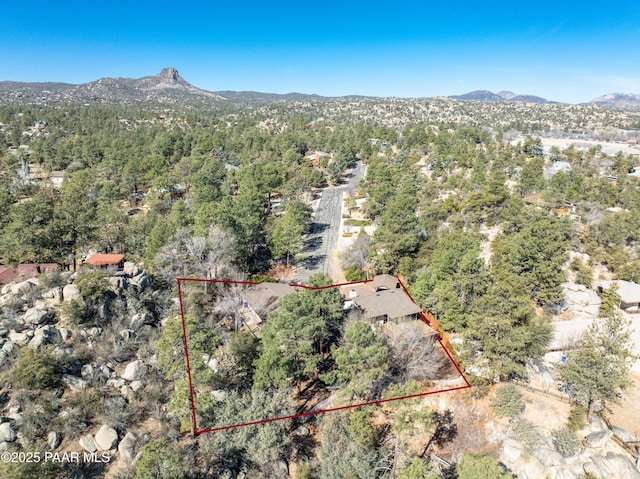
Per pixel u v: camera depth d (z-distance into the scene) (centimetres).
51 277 4622
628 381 4084
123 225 7600
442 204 9844
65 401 3438
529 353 4572
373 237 7738
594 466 3853
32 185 12206
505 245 6506
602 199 10231
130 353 4150
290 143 19188
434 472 3278
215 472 3266
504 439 4131
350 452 3391
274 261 7825
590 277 6506
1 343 3659
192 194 11312
